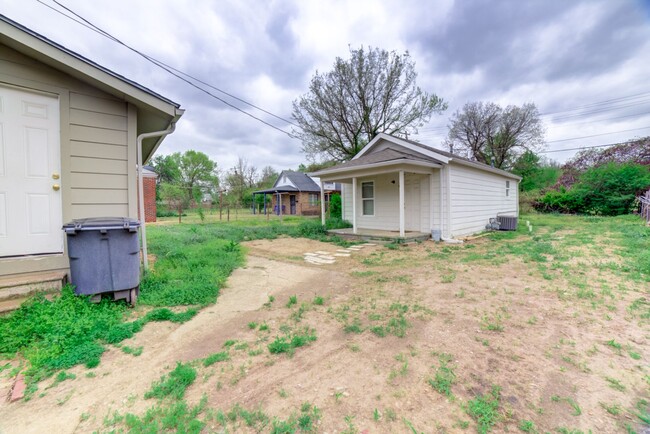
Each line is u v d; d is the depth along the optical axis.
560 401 1.90
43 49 3.44
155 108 4.35
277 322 3.23
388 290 4.33
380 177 11.28
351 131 16.53
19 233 3.61
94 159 4.01
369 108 15.93
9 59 3.49
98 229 3.30
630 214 16.58
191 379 2.13
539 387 2.04
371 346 2.66
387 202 11.12
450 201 9.30
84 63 3.69
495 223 11.84
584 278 4.64
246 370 2.28
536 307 3.53
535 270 5.24
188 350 2.62
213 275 4.82
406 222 10.61
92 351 2.51
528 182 25.64
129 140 4.25
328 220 12.80
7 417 1.78
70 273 3.46
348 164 10.48
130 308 3.52
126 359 2.46
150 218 17.53
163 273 4.68
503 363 2.35
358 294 4.18
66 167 3.82
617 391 1.99
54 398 1.96
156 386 2.06
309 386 2.07
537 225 13.27
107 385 2.10
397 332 2.92
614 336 2.78
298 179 28.69
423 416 1.76
